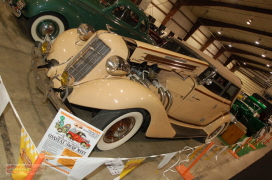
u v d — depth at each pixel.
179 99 3.53
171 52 3.03
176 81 3.42
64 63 2.66
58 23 4.41
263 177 4.83
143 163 2.95
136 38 6.03
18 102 2.64
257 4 13.66
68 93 2.23
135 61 2.73
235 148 5.30
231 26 18.00
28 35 4.58
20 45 4.00
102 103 2.24
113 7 5.11
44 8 4.09
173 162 3.43
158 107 2.59
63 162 1.83
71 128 1.75
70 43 2.96
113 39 2.53
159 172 3.00
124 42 2.62
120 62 2.30
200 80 3.58
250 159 5.57
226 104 4.41
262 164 5.55
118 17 5.34
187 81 3.49
